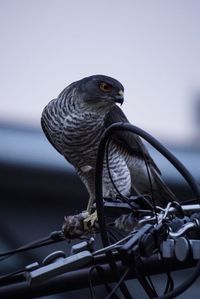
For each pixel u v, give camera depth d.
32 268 7.46
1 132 15.16
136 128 7.21
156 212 7.54
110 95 11.22
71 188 15.62
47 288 7.45
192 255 6.82
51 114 11.48
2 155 15.01
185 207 7.39
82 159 11.62
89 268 7.45
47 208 15.90
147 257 6.95
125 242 7.20
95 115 11.34
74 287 7.45
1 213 15.68
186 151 17.09
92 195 11.55
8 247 15.35
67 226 8.36
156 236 6.91
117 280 7.27
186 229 7.02
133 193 13.25
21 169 15.14
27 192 15.72
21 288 7.48
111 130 7.40
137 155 11.64
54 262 7.23
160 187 11.57
